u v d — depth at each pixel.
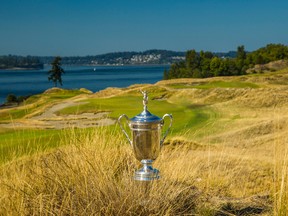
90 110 30.86
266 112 26.28
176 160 5.89
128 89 56.34
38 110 34.84
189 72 134.50
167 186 4.84
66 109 34.56
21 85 197.38
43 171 5.04
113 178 5.02
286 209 4.54
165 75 144.25
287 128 8.12
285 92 34.03
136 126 4.68
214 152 8.77
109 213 4.25
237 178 7.43
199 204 4.79
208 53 136.25
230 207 4.93
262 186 7.30
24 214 4.23
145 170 4.73
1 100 113.06
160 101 39.56
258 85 56.03
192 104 35.44
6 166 5.54
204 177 6.30
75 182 4.71
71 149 5.74
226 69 126.62
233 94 36.44
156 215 4.32
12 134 13.34
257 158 10.28
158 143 4.74
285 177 4.90
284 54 141.75
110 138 6.29
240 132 17.89
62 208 4.27
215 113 26.81
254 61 138.75
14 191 4.51
